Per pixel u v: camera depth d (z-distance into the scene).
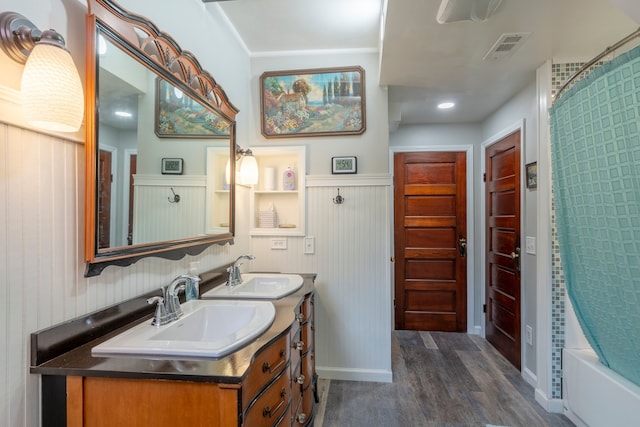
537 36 1.71
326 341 2.44
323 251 2.43
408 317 3.43
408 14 1.50
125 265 1.12
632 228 1.30
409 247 3.43
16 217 0.80
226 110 1.95
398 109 2.72
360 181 2.40
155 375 0.81
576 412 1.83
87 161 0.97
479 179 3.34
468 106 2.86
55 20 0.88
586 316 1.72
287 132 2.46
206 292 1.58
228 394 0.80
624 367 1.56
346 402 2.11
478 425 1.89
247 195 2.41
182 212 1.49
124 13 1.10
